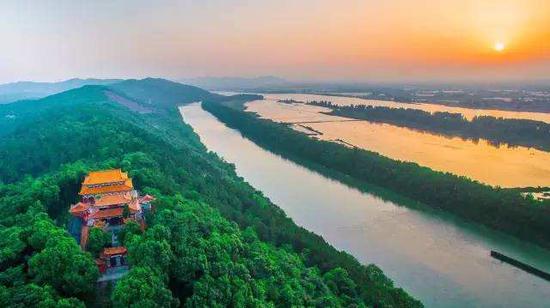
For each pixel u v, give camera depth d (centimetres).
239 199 13988
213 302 7238
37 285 7106
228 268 8056
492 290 10581
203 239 8675
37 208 10138
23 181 14288
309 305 8312
